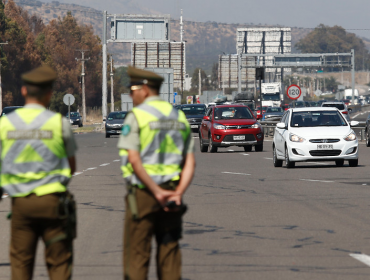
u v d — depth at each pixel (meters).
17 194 16.08
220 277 21.61
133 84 16.48
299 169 61.75
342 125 64.44
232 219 33.28
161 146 16.08
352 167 62.53
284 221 32.56
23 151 16.06
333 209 36.31
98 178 54.84
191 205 38.31
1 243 28.03
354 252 25.34
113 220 33.50
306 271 22.34
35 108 16.36
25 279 16.47
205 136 92.56
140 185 15.97
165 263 16.08
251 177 54.44
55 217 16.03
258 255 24.95
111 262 24.09
